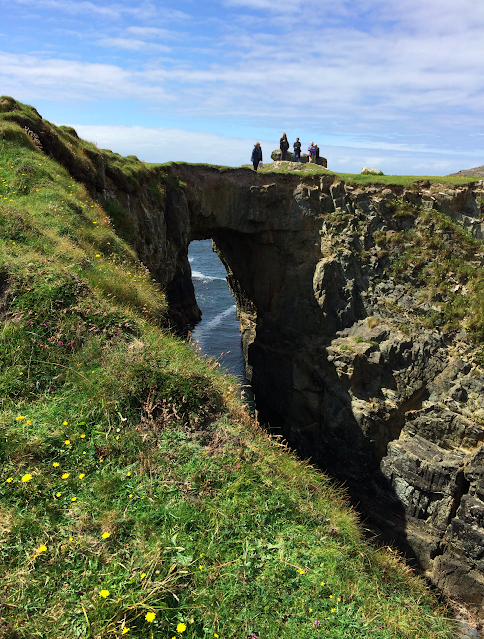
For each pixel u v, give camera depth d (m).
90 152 18.88
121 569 4.04
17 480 4.59
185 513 4.86
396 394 22.89
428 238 26.06
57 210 11.49
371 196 27.31
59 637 3.37
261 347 30.33
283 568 4.66
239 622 3.98
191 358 8.18
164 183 25.28
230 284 38.69
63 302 7.34
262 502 5.53
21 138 14.56
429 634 5.30
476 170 32.03
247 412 7.54
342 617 4.41
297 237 28.73
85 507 4.58
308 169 30.53
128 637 3.49
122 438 5.62
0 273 7.31
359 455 22.70
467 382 21.80
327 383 24.53
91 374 6.42
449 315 23.73
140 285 10.85
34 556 3.88
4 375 5.97
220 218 28.92
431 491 19.31
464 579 17.33
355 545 6.14
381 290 25.97
